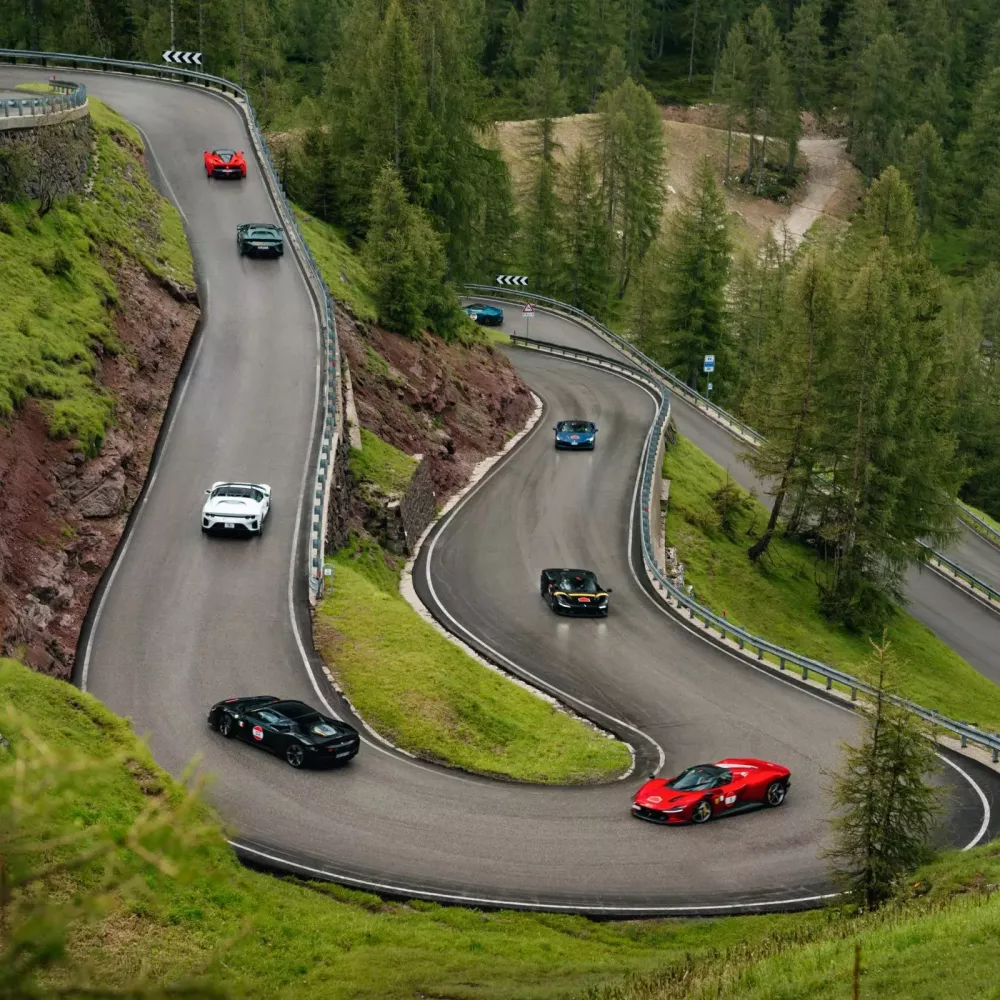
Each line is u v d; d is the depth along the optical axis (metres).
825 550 63.91
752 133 161.38
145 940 17.30
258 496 38.69
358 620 34.47
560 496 55.69
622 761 30.69
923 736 22.12
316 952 18.86
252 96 108.69
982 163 160.50
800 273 62.66
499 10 178.12
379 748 28.58
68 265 44.56
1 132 45.66
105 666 30.03
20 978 5.23
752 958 17.56
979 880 21.11
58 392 37.72
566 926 21.58
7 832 5.42
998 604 69.56
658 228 129.88
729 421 82.31
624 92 138.62
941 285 72.69
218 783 25.00
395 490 48.09
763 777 28.11
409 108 73.06
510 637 40.16
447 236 74.19
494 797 27.03
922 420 62.75
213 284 55.50
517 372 73.69
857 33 175.50
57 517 34.69
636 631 41.88
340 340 54.94
